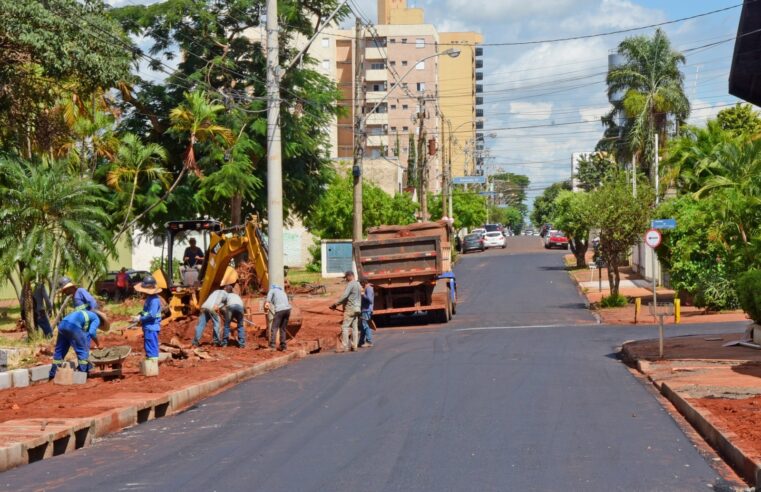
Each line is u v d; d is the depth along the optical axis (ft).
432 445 38.17
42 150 99.86
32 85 93.40
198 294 91.76
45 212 80.48
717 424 39.01
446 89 534.37
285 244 240.32
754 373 55.98
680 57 207.51
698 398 47.01
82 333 58.80
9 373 56.08
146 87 144.15
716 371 57.62
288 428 43.42
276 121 84.58
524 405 48.29
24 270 79.66
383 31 437.17
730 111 198.39
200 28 145.07
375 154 431.02
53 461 38.04
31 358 66.44
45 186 80.18
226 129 132.16
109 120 121.08
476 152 452.76
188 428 45.06
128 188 128.16
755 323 71.72
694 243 114.21
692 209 116.78
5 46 86.74
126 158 124.06
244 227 91.50
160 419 48.88
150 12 141.69
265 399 53.57
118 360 60.29
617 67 211.82
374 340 93.50
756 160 116.67
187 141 140.56
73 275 81.46
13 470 36.24
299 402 51.70
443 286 111.24
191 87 138.72
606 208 123.85
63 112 99.96
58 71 84.89
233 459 36.60
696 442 38.75
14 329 88.79
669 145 136.15
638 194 124.57
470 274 198.90
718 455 36.11
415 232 120.16
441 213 271.69
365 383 58.44
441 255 109.40
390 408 48.14
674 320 103.91
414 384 57.00
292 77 146.61
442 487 30.96
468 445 38.01
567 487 30.81
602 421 43.55
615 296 127.44
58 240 81.20
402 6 478.18
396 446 38.11
